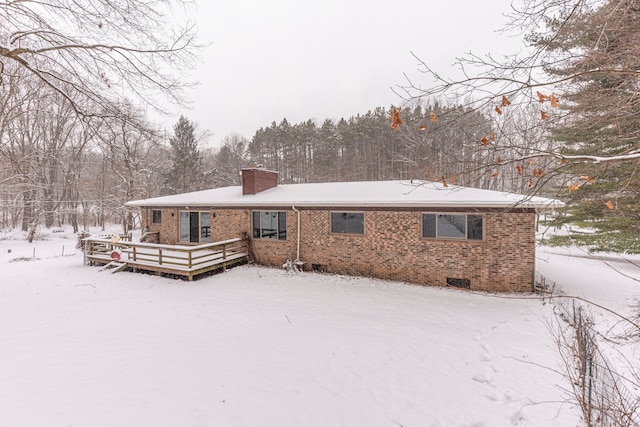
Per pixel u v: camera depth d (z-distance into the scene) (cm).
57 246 2164
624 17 256
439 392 445
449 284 993
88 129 749
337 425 374
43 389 435
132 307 803
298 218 1218
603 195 833
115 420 372
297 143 4200
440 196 1023
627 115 298
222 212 1382
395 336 629
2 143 1493
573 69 304
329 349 570
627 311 786
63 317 730
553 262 1609
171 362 517
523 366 514
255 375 480
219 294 917
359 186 1356
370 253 1103
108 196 3000
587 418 319
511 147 300
